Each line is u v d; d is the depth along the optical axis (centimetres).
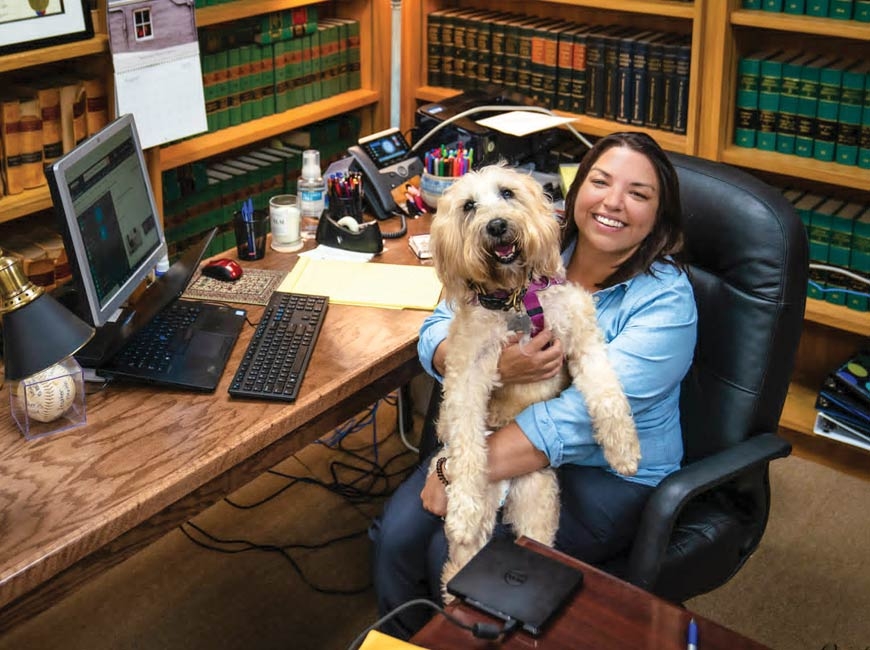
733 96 304
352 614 248
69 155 176
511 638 122
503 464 183
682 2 302
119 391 189
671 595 186
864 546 274
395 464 305
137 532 169
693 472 178
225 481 183
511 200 172
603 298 193
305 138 364
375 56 377
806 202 303
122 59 271
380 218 262
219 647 237
